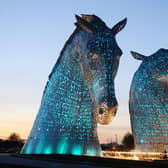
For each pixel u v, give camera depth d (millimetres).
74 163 4629
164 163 4660
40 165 4023
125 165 4602
